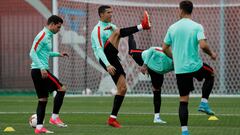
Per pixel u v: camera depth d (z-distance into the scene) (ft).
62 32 214.48
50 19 107.34
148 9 219.61
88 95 213.66
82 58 219.00
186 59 92.43
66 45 216.54
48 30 107.14
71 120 131.95
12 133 107.76
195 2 219.82
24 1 237.66
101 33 115.65
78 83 219.61
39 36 105.50
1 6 239.71
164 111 153.79
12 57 239.71
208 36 219.20
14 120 133.18
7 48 240.12
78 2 216.95
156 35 218.79
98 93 217.36
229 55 215.51
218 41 218.18
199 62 93.35
